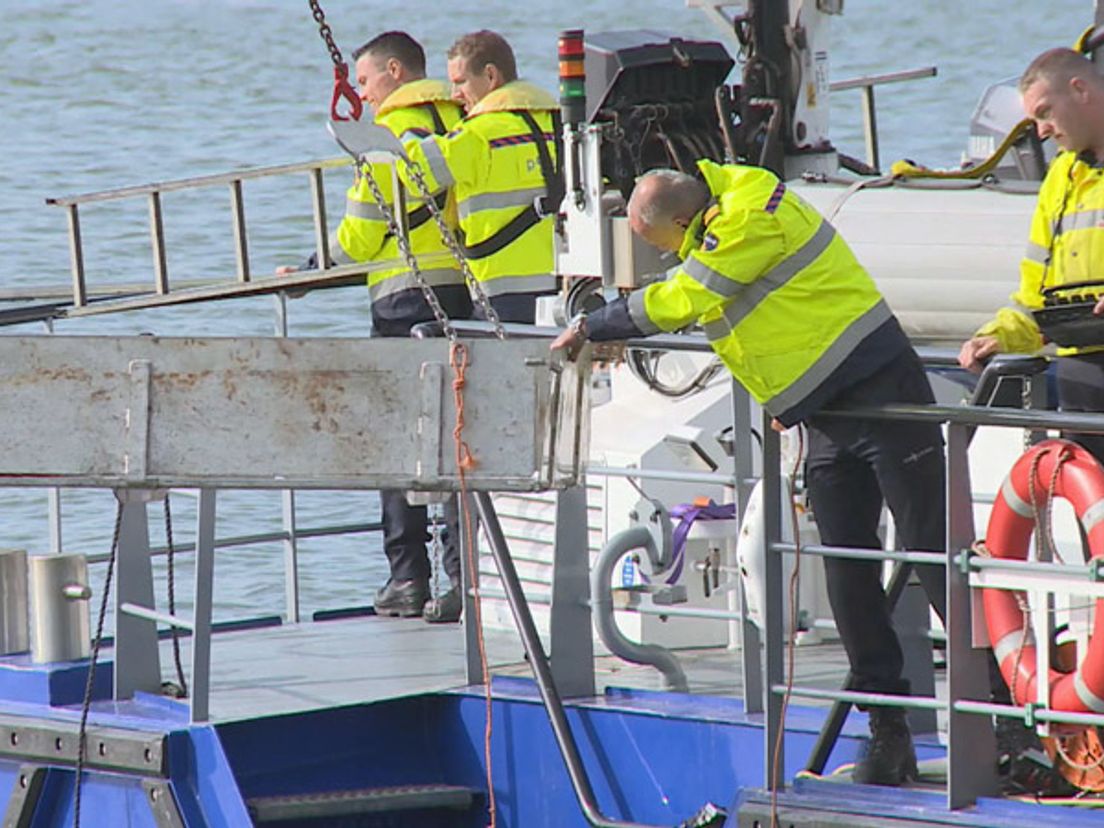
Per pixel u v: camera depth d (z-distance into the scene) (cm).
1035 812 2209
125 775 2666
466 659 2827
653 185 2341
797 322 2294
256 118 12838
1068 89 2311
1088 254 2338
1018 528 2278
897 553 2261
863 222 3080
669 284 2266
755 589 2595
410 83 3300
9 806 2752
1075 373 2405
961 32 17100
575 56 3164
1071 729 2238
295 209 9200
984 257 3000
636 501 3006
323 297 7219
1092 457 2238
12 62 16388
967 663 2245
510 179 3241
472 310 3300
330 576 5181
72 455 2134
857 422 2314
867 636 2367
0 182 10625
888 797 2303
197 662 2655
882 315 2314
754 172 2300
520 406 2105
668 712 2636
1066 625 2409
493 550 2677
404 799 2705
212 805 2603
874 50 16488
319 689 2841
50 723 2731
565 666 2755
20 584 2945
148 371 2125
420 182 2180
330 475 2123
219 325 6894
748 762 2553
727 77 3344
